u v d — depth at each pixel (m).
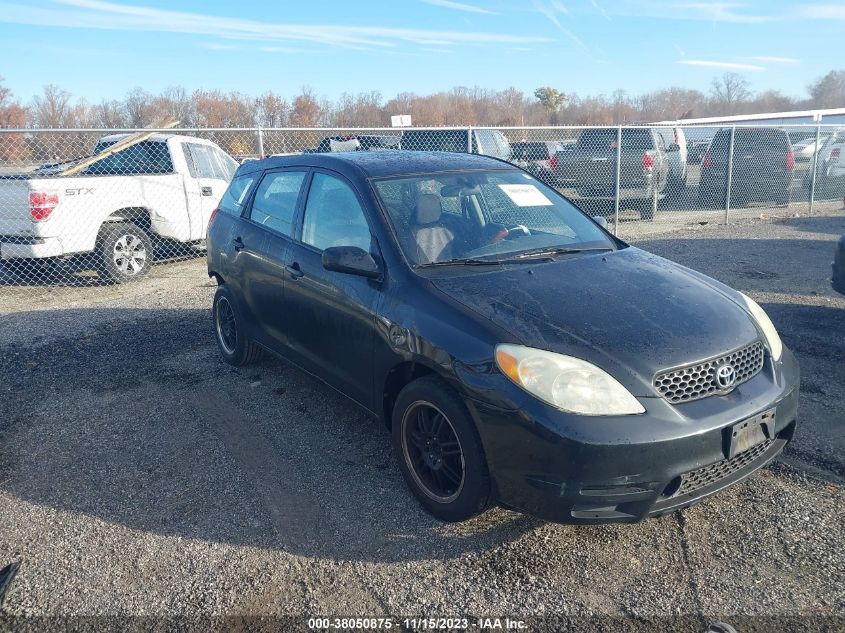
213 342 6.26
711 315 3.27
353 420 4.54
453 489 3.29
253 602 2.83
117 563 3.10
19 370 5.61
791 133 16.86
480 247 3.84
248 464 3.97
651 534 3.21
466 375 3.01
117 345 6.23
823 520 3.27
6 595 2.90
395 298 3.48
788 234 11.91
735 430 2.91
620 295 3.37
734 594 2.80
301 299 4.23
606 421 2.75
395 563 3.06
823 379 5.02
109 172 9.77
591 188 13.22
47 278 9.24
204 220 10.03
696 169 18.14
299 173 4.68
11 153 10.62
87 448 4.21
